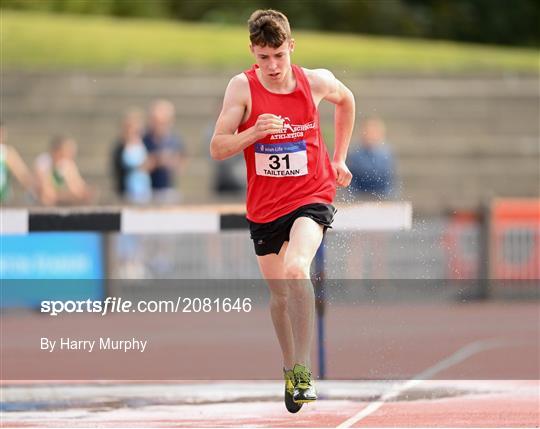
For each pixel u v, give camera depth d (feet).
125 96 250.98
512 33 363.56
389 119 257.14
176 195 190.29
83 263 151.53
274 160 70.28
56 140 183.42
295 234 69.00
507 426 74.69
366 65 273.95
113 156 192.24
